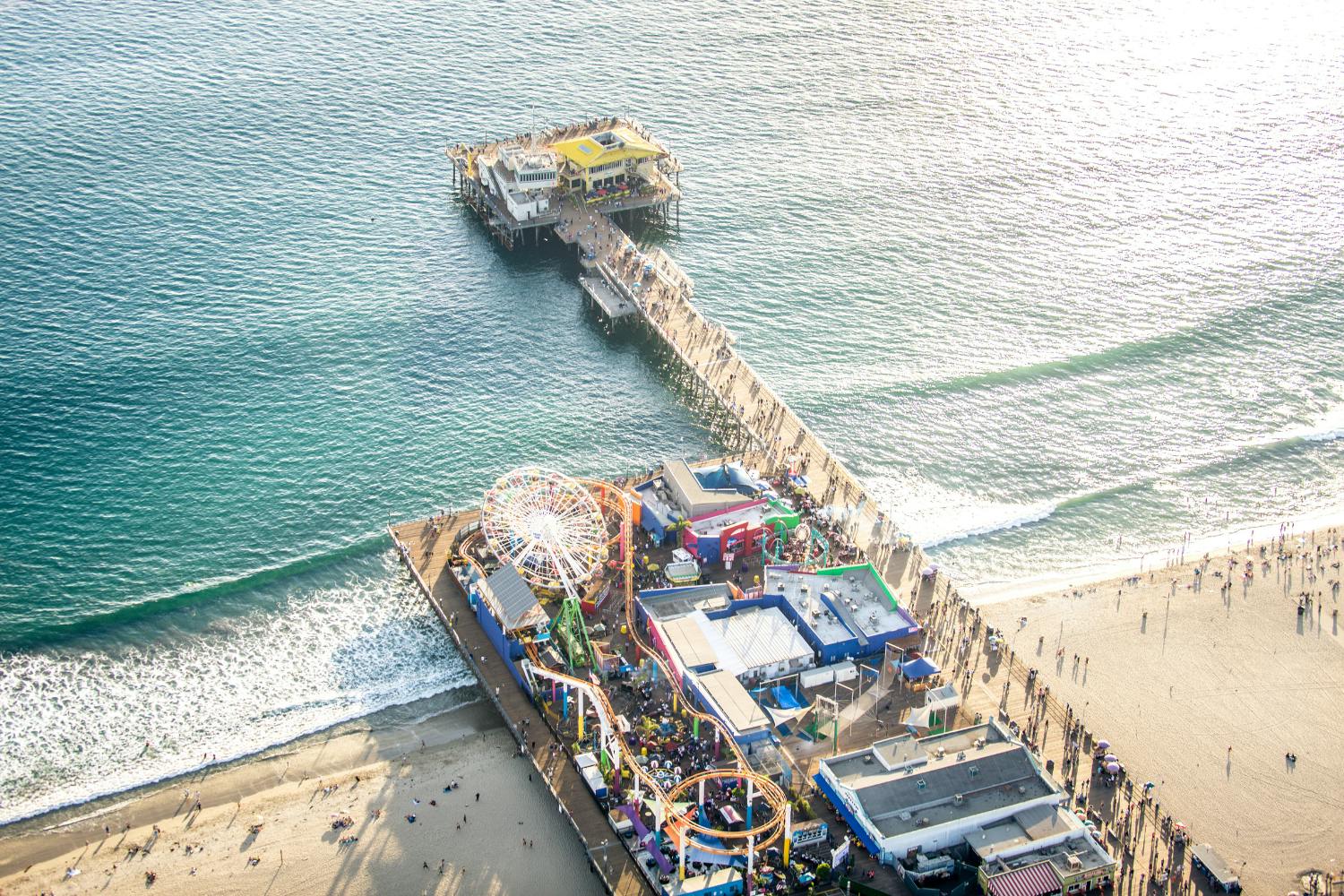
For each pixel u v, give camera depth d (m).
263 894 161.50
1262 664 195.50
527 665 184.50
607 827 168.75
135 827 170.00
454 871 165.38
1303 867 166.62
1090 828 166.12
